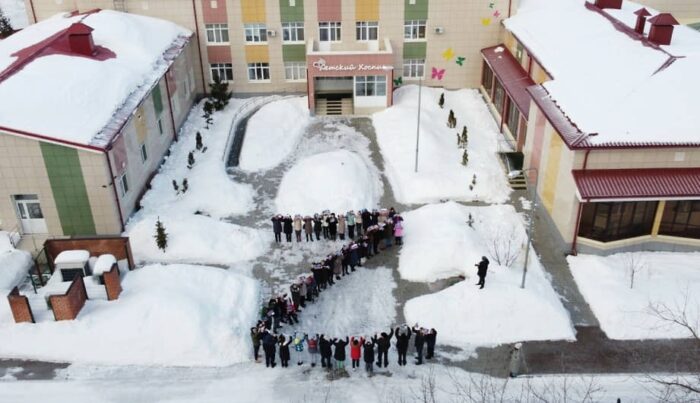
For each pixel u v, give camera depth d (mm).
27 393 21438
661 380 21906
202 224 29812
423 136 37656
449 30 43031
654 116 27562
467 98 43875
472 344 23719
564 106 29812
